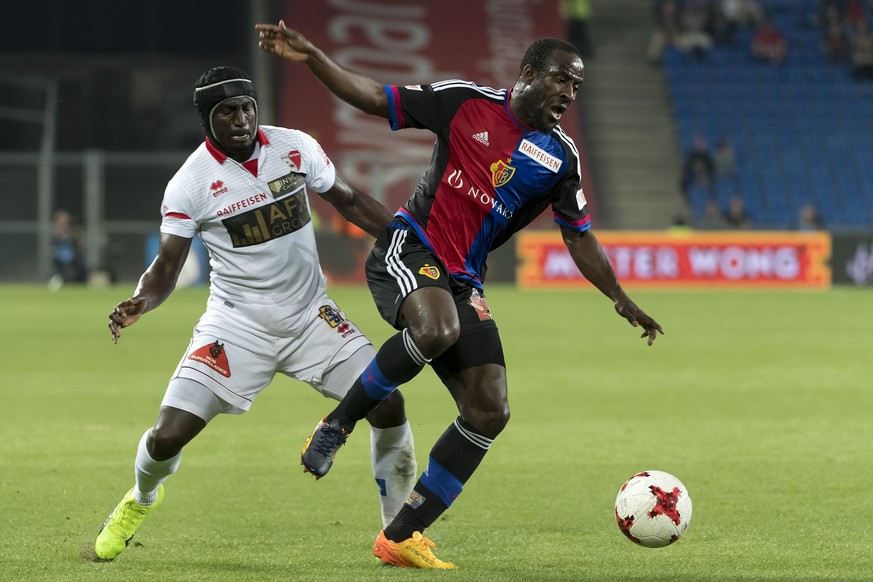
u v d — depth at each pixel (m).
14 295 79.38
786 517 20.69
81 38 114.88
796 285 92.19
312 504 21.92
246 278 17.33
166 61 116.19
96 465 25.52
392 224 17.72
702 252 91.69
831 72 122.75
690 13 124.62
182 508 21.52
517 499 22.41
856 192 112.25
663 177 113.62
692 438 29.33
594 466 25.80
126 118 116.06
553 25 124.81
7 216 93.19
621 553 18.16
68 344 50.78
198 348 17.34
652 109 119.56
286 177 17.22
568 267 91.50
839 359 46.75
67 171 96.06
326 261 89.25
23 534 19.25
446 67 120.56
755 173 112.62
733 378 41.03
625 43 125.19
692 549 18.39
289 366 17.80
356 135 113.62
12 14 113.50
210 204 16.98
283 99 115.31
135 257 92.50
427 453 27.42
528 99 16.89
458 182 17.11
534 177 17.25
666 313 68.06
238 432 30.19
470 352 16.83
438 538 19.23
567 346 50.94
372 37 121.75
